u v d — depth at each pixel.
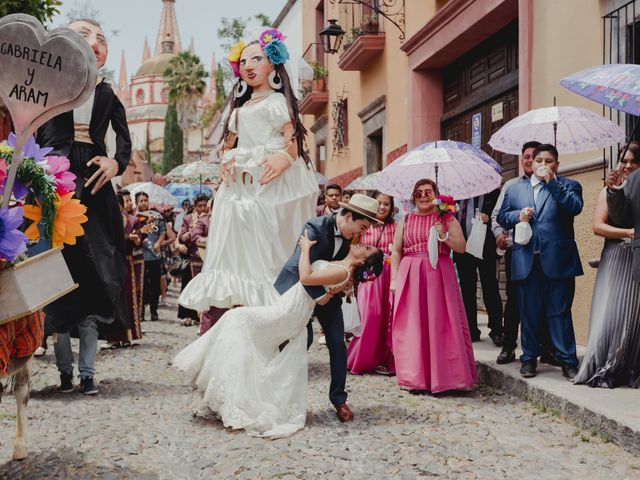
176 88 57.41
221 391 4.83
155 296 11.67
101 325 5.91
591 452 4.35
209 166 18.56
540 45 8.05
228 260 6.38
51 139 5.59
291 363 4.97
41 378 6.61
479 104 10.49
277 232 6.35
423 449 4.40
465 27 9.84
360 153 15.74
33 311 3.39
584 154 7.16
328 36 16.17
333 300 5.13
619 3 6.66
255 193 6.43
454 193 7.02
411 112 12.10
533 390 5.51
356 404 5.60
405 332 6.07
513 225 5.92
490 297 7.59
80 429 4.76
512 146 6.86
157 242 11.70
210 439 4.60
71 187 3.85
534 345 5.85
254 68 6.53
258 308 5.02
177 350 8.38
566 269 5.74
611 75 5.09
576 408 4.90
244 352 4.89
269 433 4.66
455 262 7.78
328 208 9.25
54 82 3.40
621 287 5.36
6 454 4.22
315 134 20.42
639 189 4.78
